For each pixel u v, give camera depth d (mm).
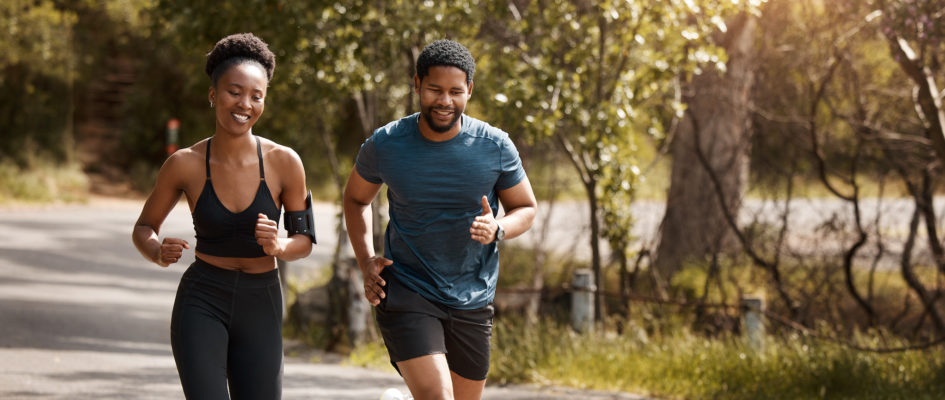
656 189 12766
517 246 12766
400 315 3836
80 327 9969
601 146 8477
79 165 28328
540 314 10891
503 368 7949
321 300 11461
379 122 11133
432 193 3803
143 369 7602
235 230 3617
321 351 9836
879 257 9477
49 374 7035
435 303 3869
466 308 3904
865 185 10102
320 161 29266
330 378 7805
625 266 10008
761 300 8234
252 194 3625
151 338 9812
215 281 3631
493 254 4020
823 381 7066
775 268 9648
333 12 8688
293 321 11398
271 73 3684
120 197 27609
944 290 9836
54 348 8461
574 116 8469
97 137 31609
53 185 25703
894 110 9492
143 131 30969
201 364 3479
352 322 9703
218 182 3594
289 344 10258
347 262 9875
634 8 8008
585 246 13172
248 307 3668
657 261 12070
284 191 3727
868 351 7633
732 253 11172
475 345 3992
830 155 9945
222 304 3627
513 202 3994
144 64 31000
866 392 6871
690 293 10898
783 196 10242
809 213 10367
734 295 10547
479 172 3812
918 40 7371
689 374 7523
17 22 23547
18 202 23578
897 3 7406
